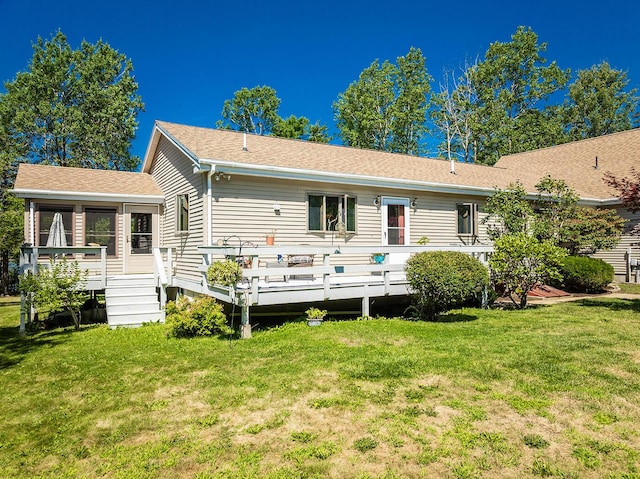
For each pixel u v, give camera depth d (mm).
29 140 27078
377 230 12062
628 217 15750
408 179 12047
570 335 7148
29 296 9086
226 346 7027
